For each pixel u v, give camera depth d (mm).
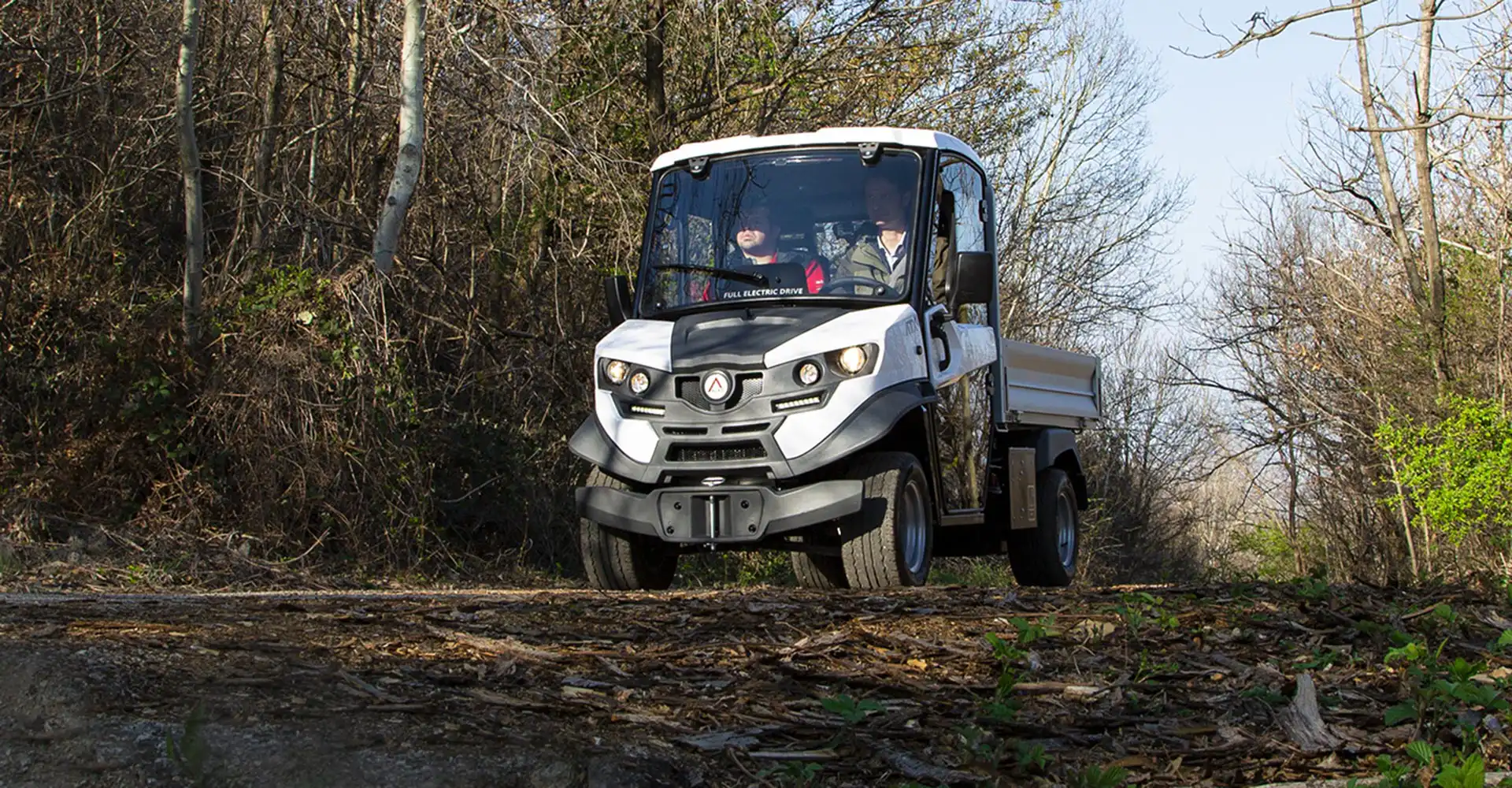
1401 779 3045
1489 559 21203
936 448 8922
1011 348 10398
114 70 15383
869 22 20203
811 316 8578
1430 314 24188
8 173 13648
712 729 3535
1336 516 33500
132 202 15445
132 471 12039
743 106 19656
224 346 12641
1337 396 30266
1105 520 35188
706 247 9109
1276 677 4402
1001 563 23094
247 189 15250
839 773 3225
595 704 3701
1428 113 23062
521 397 15766
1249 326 33531
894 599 6328
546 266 16797
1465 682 3957
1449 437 21266
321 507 12430
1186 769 3412
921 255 8852
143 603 5949
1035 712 3895
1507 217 23125
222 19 16922
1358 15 25562
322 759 2922
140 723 3094
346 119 16594
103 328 12633
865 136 9156
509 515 14297
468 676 4012
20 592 8836
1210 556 44094
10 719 3184
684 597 6711
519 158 16391
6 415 11758
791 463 8141
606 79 18125
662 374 8469
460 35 15156
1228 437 42094
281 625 5031
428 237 16578
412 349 14812
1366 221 26672
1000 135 23953
